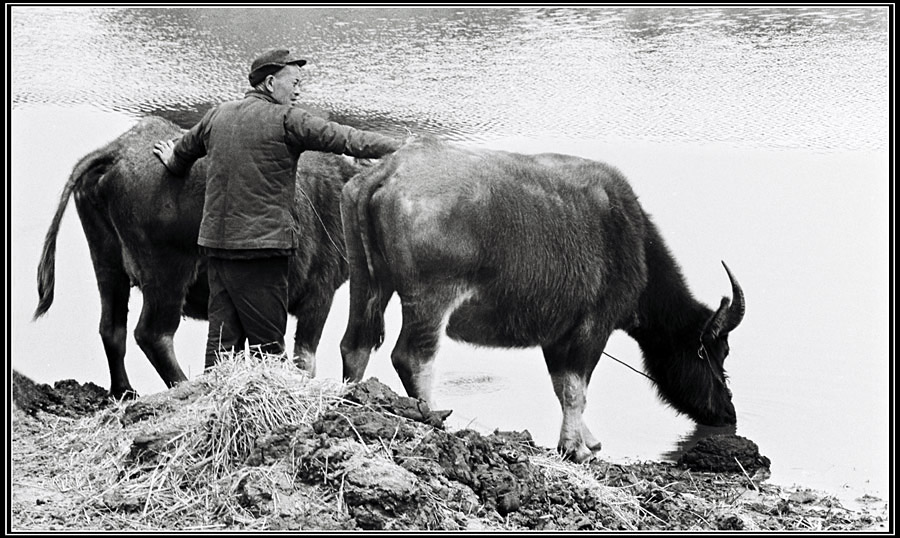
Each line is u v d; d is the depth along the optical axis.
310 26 21.69
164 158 9.73
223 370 8.26
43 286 9.99
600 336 10.01
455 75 19.05
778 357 12.84
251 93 9.43
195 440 7.68
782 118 18.94
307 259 10.41
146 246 9.90
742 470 9.54
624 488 8.33
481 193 9.28
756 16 22.17
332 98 17.97
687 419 11.16
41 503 7.32
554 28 21.92
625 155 17.73
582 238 9.78
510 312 9.68
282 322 9.41
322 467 7.34
